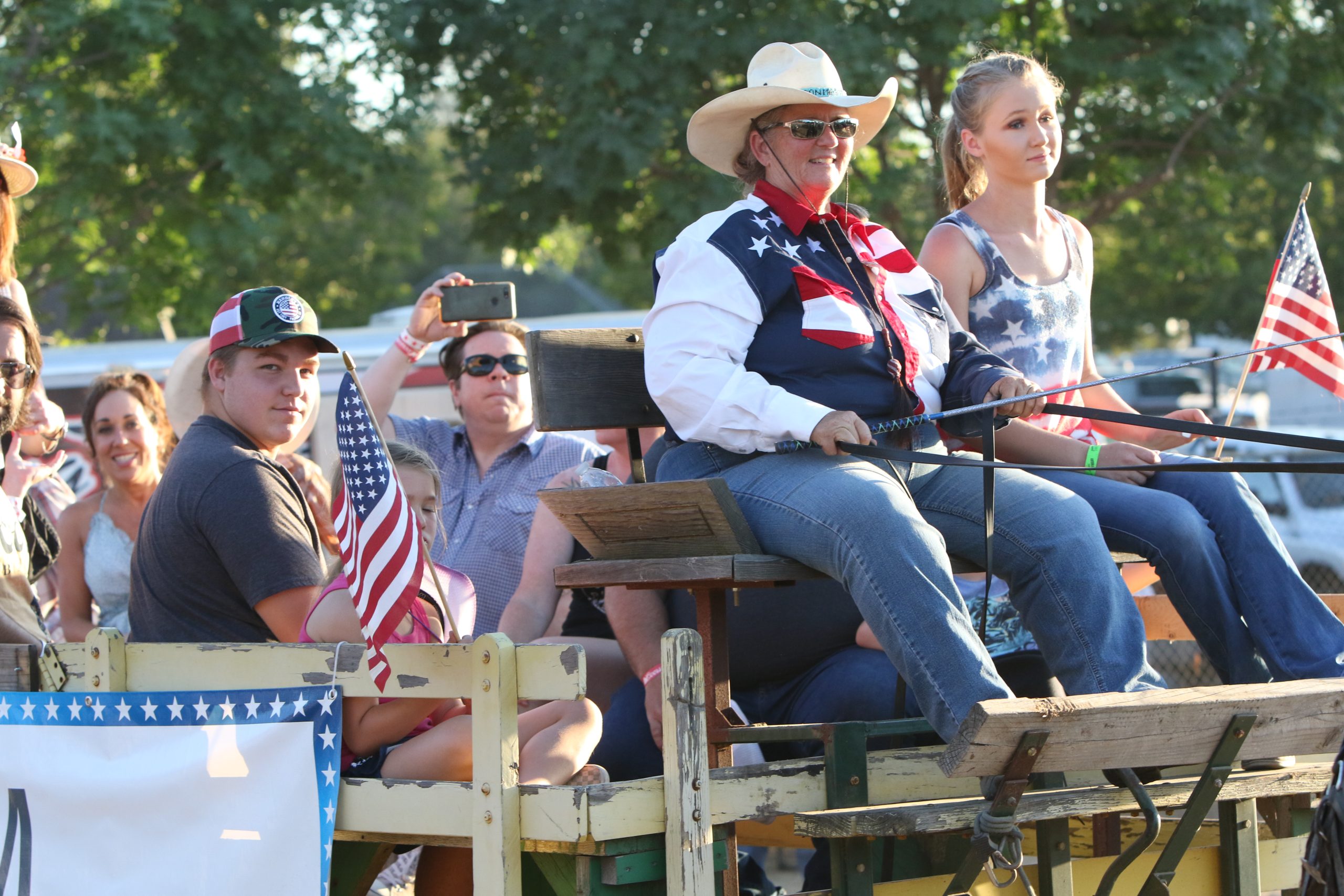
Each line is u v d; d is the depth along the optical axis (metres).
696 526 9.10
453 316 13.13
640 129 29.25
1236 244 49.75
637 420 10.74
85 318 39.66
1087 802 8.59
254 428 10.87
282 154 31.97
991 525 8.86
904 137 33.88
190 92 32.06
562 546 12.27
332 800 8.82
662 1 29.19
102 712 9.52
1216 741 8.15
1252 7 29.75
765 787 8.67
